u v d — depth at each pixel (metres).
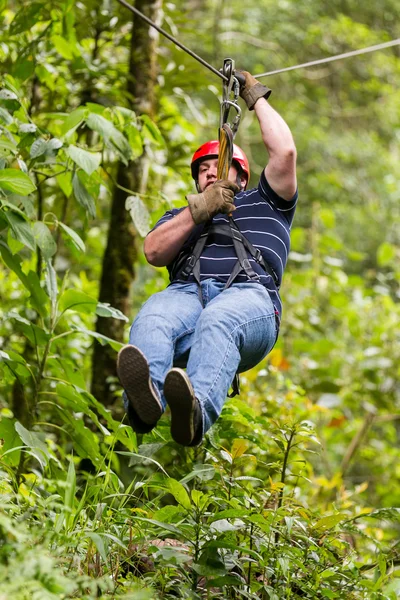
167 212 8.12
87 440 9.12
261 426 10.38
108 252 12.85
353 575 7.33
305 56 34.59
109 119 10.53
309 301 18.48
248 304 6.91
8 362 9.14
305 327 18.25
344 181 32.50
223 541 6.75
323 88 35.09
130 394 6.31
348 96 36.00
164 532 7.20
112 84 13.46
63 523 6.86
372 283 29.88
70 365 9.32
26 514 6.49
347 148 32.44
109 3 13.47
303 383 16.33
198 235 7.62
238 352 6.73
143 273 17.11
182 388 6.02
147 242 7.47
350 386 17.92
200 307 7.14
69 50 11.82
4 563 5.62
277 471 9.21
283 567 6.87
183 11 14.84
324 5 35.22
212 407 6.39
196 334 6.69
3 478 7.33
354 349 18.92
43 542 6.30
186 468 9.49
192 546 7.20
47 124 13.38
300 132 32.00
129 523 7.32
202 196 7.30
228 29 31.12
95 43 13.99
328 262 19.30
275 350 13.79
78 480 10.97
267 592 6.80
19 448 8.04
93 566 6.60
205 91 28.72
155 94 14.07
